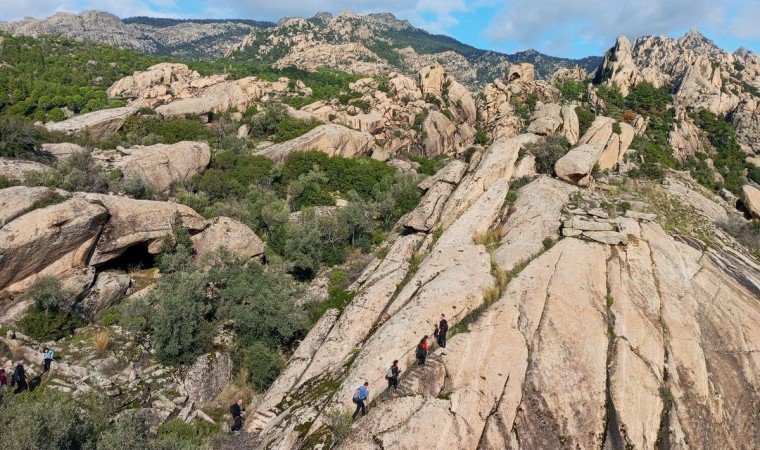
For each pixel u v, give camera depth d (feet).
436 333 73.92
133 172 155.22
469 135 342.64
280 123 269.23
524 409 66.08
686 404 72.02
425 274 91.15
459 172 126.41
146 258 124.88
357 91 372.58
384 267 106.01
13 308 92.63
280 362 94.79
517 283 83.76
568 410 66.90
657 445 67.62
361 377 70.03
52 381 79.56
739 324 85.30
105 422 67.00
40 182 122.21
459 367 68.54
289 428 67.31
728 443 70.95
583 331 75.82
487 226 108.47
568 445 64.49
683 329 81.05
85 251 105.70
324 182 210.18
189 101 278.87
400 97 354.95
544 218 104.73
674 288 88.99
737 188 244.63
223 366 93.30
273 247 151.74
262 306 102.68
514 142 134.51
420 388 65.62
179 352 91.97
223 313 107.24
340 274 132.05
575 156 132.05
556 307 78.64
